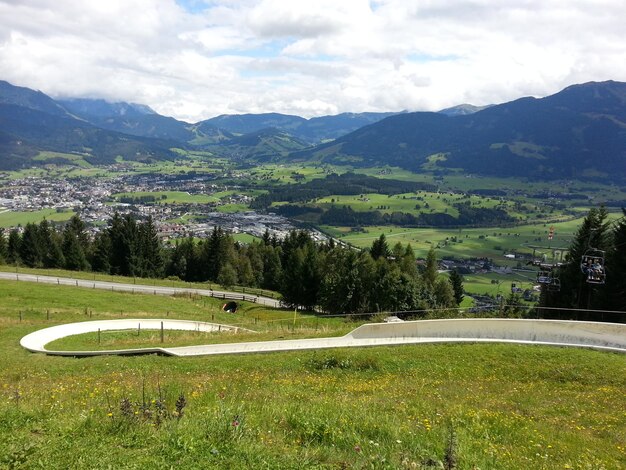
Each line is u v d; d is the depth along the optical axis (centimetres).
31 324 4006
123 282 7975
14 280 6625
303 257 7481
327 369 2255
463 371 2267
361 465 820
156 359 2659
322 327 4412
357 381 1964
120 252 10138
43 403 1218
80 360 2712
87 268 10044
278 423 1047
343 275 6669
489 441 1116
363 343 2914
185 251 11319
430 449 949
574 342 2850
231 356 2678
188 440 845
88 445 825
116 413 1023
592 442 1247
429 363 2400
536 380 2198
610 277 4625
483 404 1573
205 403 1220
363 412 1215
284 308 7206
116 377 2069
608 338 2781
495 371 2297
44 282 6825
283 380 1911
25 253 10188
